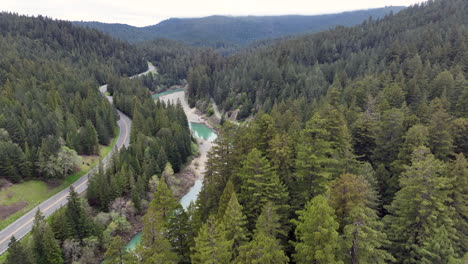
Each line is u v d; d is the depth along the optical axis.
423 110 57.81
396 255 32.31
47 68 143.62
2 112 84.12
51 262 45.38
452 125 46.47
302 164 36.84
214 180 48.66
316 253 24.88
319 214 25.84
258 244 27.55
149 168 73.81
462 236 31.97
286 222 36.66
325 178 36.44
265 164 38.12
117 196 62.81
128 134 112.31
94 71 199.75
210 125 143.62
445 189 33.50
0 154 64.06
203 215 42.19
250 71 160.38
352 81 105.94
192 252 37.72
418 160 34.47
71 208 51.75
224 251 28.52
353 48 172.12
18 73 129.00
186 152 93.00
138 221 62.41
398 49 123.12
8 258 41.12
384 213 41.56
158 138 88.06
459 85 67.44
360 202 31.67
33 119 86.50
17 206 60.41
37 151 71.25
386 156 50.00
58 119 92.31
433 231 30.11
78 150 84.88
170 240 38.47
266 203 34.25
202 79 177.50
